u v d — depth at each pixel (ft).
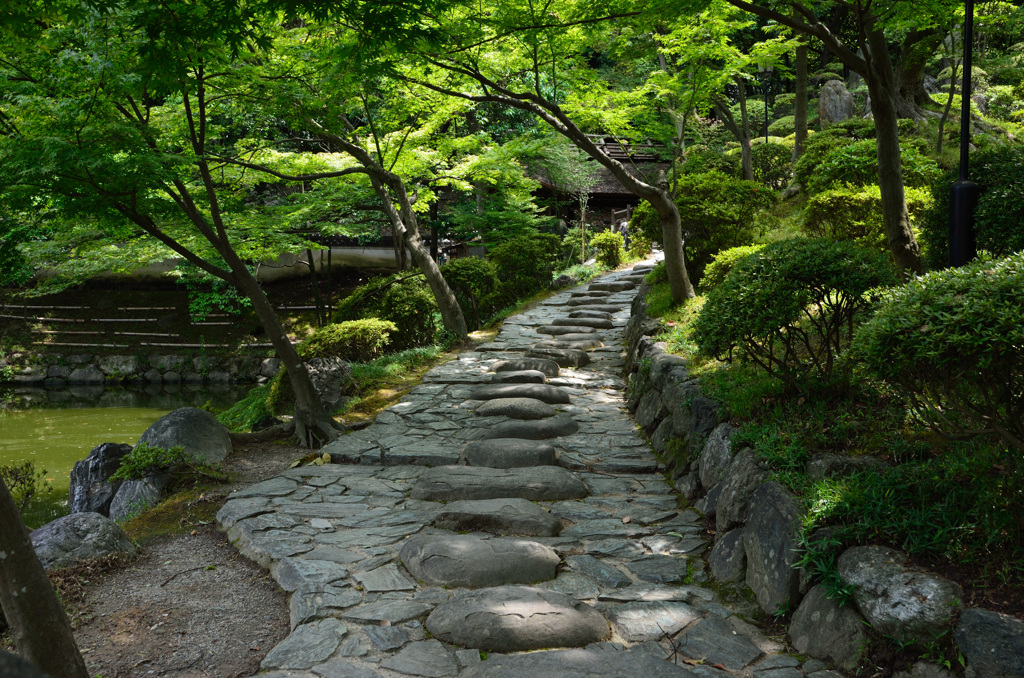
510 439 22.95
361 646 11.86
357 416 28.25
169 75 17.84
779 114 98.99
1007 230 19.67
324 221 54.95
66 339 71.61
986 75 72.43
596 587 13.87
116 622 13.38
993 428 10.98
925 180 39.04
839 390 16.76
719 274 32.07
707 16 31.04
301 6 15.92
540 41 28.89
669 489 19.38
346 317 45.29
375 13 15.66
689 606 13.00
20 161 18.43
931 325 10.27
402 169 44.75
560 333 41.45
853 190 31.55
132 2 15.80
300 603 13.39
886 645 10.25
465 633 11.95
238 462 23.73
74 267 36.88
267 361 66.85
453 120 50.88
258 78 24.32
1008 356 9.89
